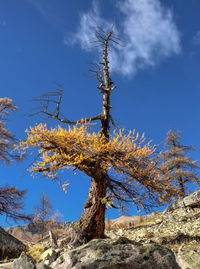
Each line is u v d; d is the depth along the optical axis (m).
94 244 4.07
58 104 10.93
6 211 17.00
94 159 9.88
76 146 9.44
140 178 10.33
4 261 8.12
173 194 10.88
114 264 3.63
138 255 3.77
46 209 16.48
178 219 14.18
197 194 15.91
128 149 9.62
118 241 4.13
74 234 10.02
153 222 15.61
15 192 17.58
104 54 13.58
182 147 21.06
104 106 12.13
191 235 10.16
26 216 16.53
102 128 11.79
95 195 10.24
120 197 11.06
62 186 9.20
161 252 3.88
